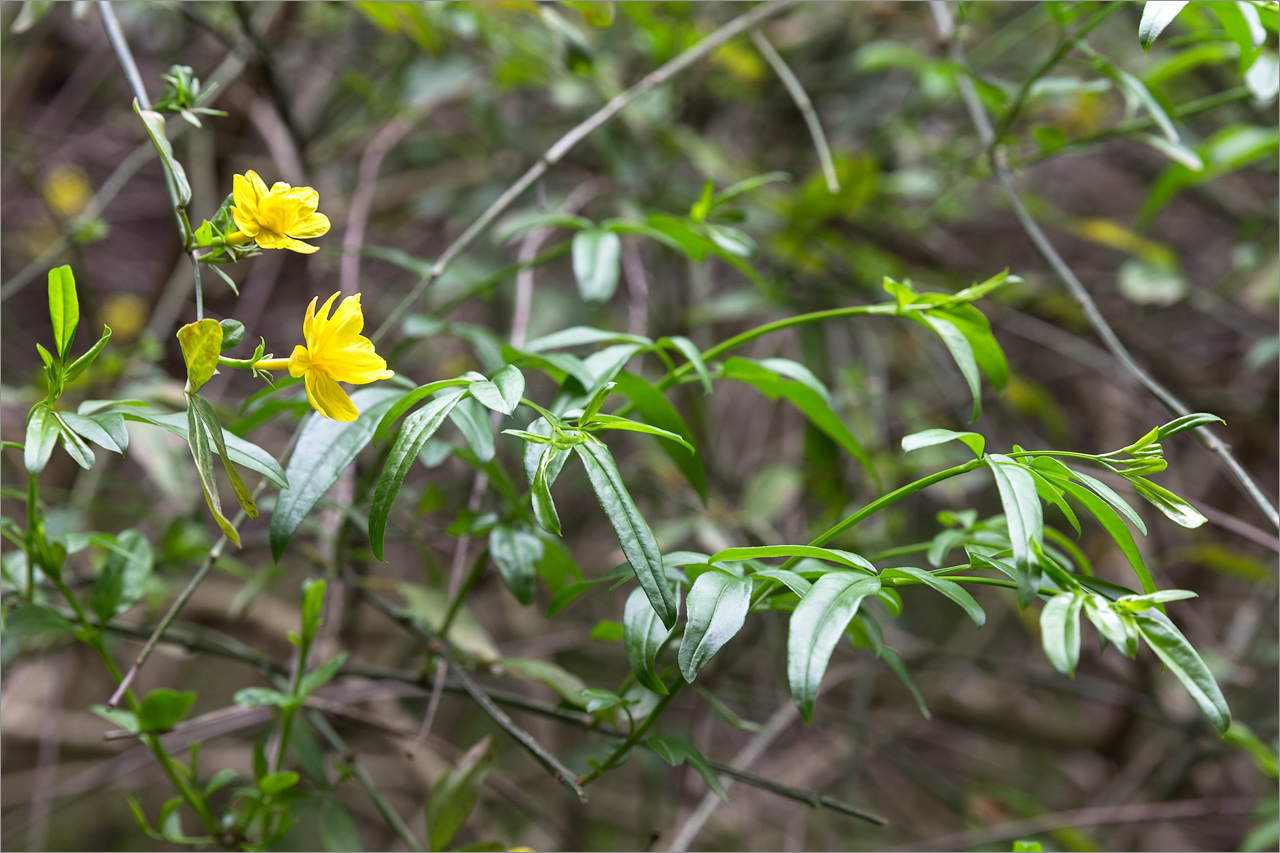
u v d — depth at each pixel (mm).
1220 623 2082
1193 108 1228
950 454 1728
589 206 1894
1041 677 1763
